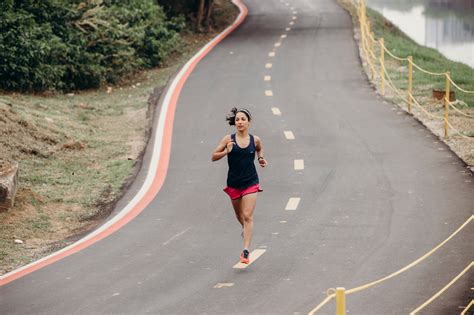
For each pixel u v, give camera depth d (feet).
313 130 84.02
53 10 114.42
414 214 55.42
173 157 75.41
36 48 104.12
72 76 114.01
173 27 159.63
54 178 69.10
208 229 54.24
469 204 57.21
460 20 228.84
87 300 41.04
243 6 212.43
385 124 85.92
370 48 139.85
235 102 99.81
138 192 64.95
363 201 59.26
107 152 78.43
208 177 68.39
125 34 123.03
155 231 54.29
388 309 38.06
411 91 97.45
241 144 45.93
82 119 92.68
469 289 40.60
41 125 81.46
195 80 116.26
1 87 103.91
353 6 205.26
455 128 82.69
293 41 151.74
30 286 44.01
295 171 68.64
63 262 48.39
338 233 51.83
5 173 60.95
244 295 40.88
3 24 103.81
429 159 70.95
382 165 69.56
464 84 115.75
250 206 45.93
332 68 123.03
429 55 145.28
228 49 146.00
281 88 108.37
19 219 58.29
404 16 241.76
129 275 45.09
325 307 38.63
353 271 44.19
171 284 43.16
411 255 46.70
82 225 57.93
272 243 50.29
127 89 116.57
